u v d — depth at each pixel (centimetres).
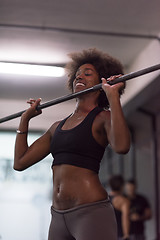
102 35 458
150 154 662
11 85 575
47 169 730
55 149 151
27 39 467
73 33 455
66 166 145
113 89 142
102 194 142
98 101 172
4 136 728
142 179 686
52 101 167
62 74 479
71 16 423
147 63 461
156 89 494
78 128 148
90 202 139
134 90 518
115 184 472
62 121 161
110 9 408
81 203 139
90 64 175
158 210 612
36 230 694
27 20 430
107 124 145
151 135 661
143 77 486
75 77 184
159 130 639
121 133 134
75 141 145
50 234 151
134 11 412
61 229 147
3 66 509
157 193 622
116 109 138
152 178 654
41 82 545
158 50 437
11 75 539
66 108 486
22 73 521
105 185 682
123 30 450
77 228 140
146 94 521
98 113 151
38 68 493
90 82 167
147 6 401
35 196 717
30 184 721
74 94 159
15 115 179
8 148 729
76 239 142
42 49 482
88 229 137
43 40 468
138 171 696
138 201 511
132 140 714
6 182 718
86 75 169
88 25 441
